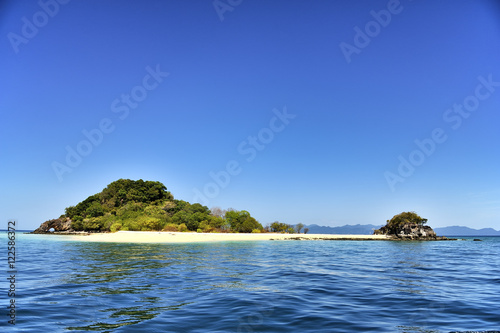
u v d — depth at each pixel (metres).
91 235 87.38
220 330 8.72
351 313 10.60
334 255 37.16
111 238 69.44
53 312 10.52
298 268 23.30
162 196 120.44
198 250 40.97
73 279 17.33
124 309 10.97
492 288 15.55
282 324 9.33
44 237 82.62
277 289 14.80
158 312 10.58
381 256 37.06
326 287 15.45
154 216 98.56
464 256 38.34
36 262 25.64
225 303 11.88
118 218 101.81
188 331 8.63
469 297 13.30
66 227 117.19
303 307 11.34
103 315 10.20
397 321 9.74
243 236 80.56
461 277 19.47
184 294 13.52
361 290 14.73
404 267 25.12
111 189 118.19
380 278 18.70
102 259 28.41
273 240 76.62
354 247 57.94
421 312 10.79
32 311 10.62
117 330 8.68
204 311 10.72
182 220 96.56
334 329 8.91
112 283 16.16
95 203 116.25
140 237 70.81
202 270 21.56
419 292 14.32
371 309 11.16
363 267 24.72
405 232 104.50
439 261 31.00
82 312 10.55
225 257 31.72
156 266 23.50
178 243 57.38
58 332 8.50
